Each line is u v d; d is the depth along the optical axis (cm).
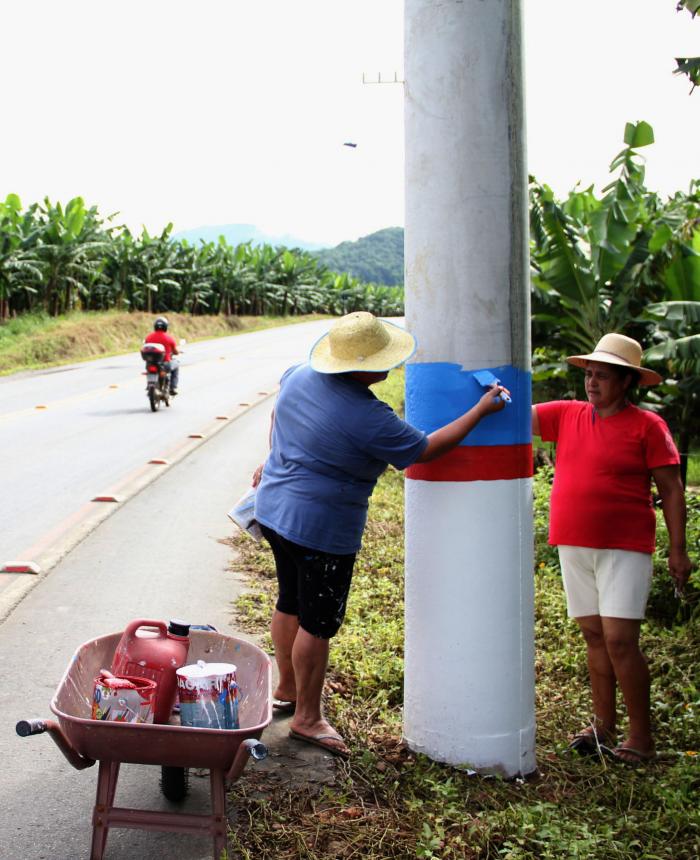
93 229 3519
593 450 406
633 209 1158
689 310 1001
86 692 331
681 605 587
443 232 386
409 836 333
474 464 383
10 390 1944
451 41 376
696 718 446
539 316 1219
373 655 511
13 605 587
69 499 917
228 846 320
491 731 387
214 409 1672
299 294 5756
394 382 2173
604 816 353
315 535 383
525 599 394
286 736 415
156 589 632
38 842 324
